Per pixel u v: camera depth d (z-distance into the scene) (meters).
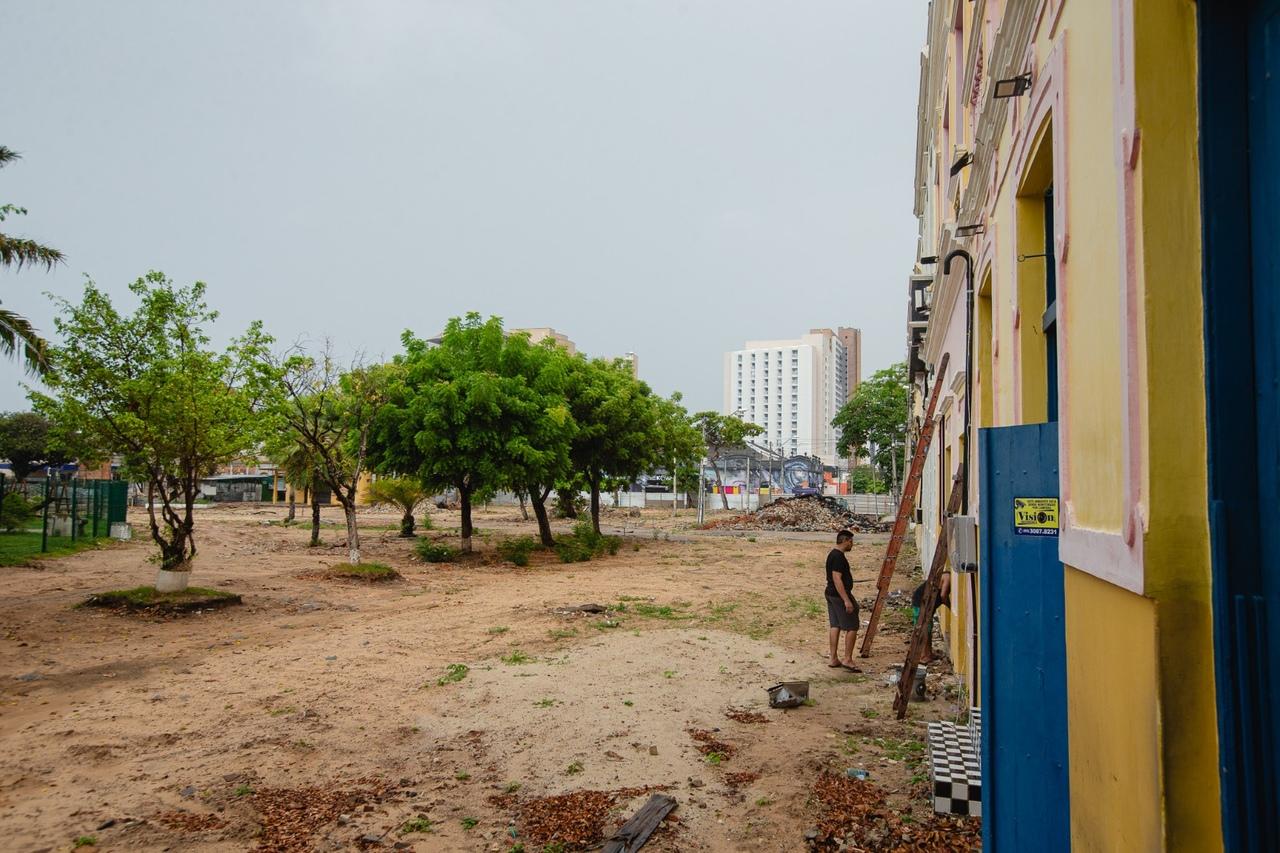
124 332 12.72
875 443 56.47
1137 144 2.20
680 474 56.53
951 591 9.59
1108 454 2.57
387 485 31.73
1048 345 5.01
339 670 9.19
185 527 13.94
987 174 6.61
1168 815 2.02
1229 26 2.01
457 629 11.96
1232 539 1.92
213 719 7.18
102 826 4.86
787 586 17.91
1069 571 3.11
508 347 24.11
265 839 4.73
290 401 19.88
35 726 6.94
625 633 11.63
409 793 5.46
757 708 7.61
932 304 11.92
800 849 4.60
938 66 14.14
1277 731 1.79
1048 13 3.82
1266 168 1.88
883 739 6.60
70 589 15.35
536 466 22.23
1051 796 3.33
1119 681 2.40
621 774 5.83
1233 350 1.96
